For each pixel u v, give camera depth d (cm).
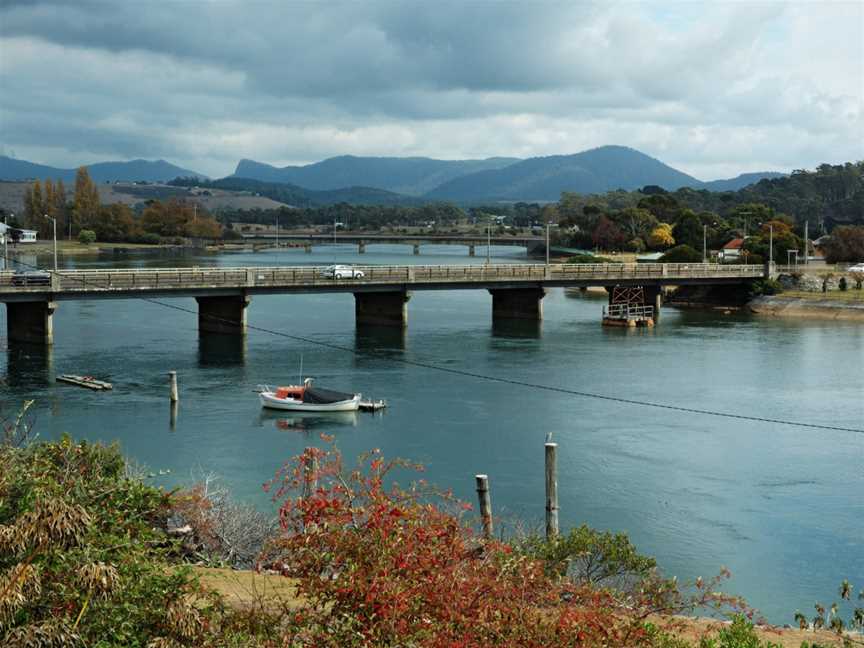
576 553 2867
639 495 4747
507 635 1616
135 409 6431
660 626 2328
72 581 1566
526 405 6781
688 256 19200
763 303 13588
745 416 6462
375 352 9225
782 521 4403
